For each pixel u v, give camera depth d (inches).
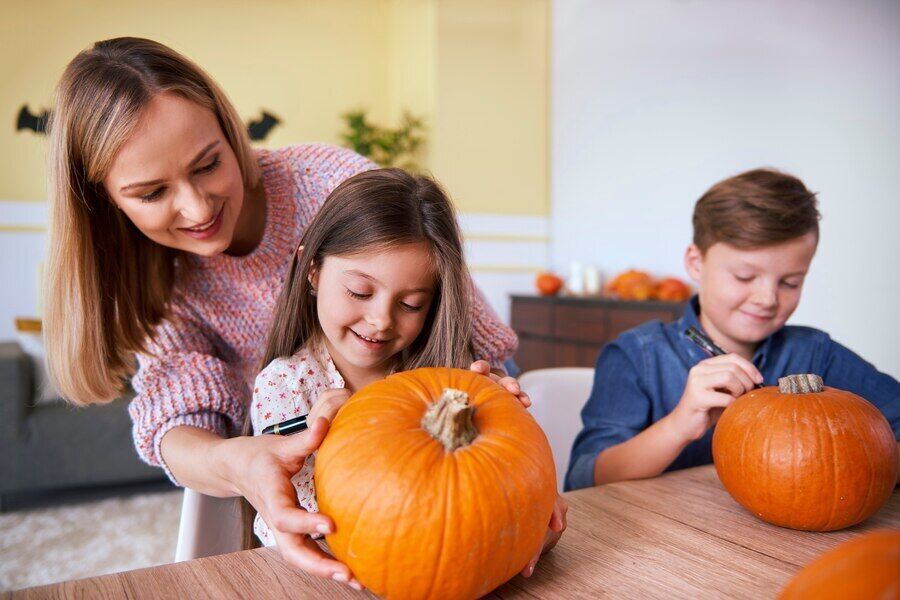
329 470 20.3
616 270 135.6
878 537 16.1
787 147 95.1
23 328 115.9
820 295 90.5
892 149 79.4
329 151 42.2
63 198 31.9
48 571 78.6
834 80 87.5
